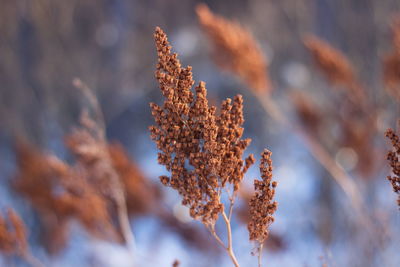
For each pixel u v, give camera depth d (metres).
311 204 6.95
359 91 4.82
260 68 4.39
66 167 4.12
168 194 6.64
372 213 4.48
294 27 9.23
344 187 5.11
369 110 4.98
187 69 1.57
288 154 8.89
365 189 5.12
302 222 6.63
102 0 9.12
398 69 3.88
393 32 3.99
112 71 9.70
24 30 7.95
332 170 5.21
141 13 9.85
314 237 5.85
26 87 7.78
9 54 7.71
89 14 8.93
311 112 5.46
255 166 8.54
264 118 9.27
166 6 10.15
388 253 4.23
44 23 7.92
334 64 4.53
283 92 9.07
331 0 7.73
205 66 10.54
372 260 4.28
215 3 10.20
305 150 8.88
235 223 6.73
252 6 9.83
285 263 5.55
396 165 1.50
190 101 1.59
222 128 1.61
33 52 7.99
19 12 7.79
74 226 5.93
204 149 1.61
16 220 3.34
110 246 6.00
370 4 6.35
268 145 9.05
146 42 10.15
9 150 7.43
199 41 10.50
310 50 4.59
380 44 5.84
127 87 10.07
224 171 1.62
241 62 4.30
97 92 9.15
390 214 4.44
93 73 8.97
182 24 10.56
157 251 6.58
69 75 8.19
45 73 7.93
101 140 3.90
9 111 7.46
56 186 4.27
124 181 4.74
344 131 5.17
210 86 10.24
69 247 6.24
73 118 7.83
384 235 4.29
